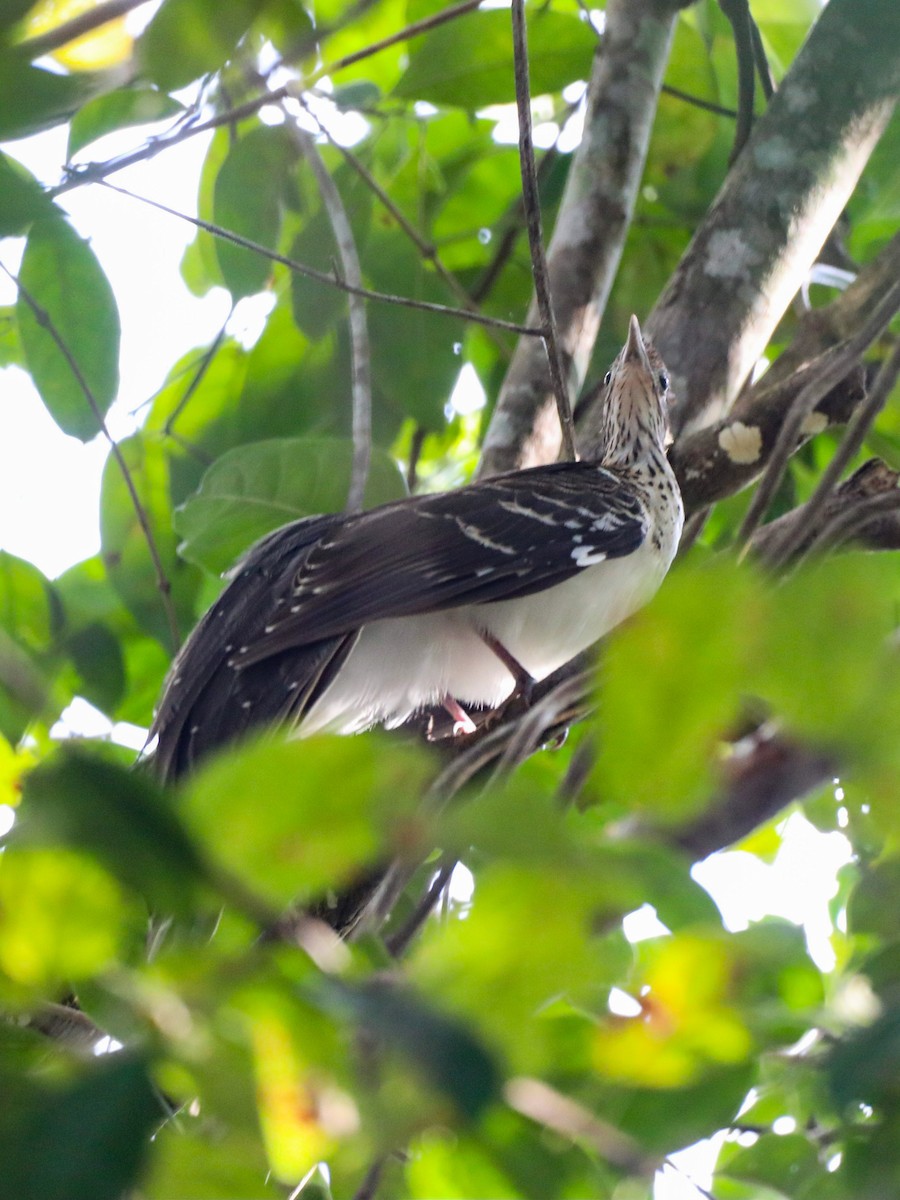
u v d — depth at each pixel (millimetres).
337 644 7633
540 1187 3752
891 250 9352
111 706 9609
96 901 2482
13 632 9531
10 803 5750
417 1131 2850
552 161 11211
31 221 3252
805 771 5156
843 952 7887
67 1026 3387
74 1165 2162
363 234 10352
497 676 8578
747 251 9219
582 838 2697
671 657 2170
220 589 10203
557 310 9422
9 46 3246
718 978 3186
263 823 2314
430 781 3057
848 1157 3551
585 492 8531
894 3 4406
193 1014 2580
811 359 9242
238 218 9211
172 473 10289
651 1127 3910
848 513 5238
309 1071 2775
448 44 9055
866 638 2145
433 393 10273
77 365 8391
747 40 9352
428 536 8039
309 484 9258
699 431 8961
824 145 9172
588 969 2629
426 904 5250
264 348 10609
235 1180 3010
